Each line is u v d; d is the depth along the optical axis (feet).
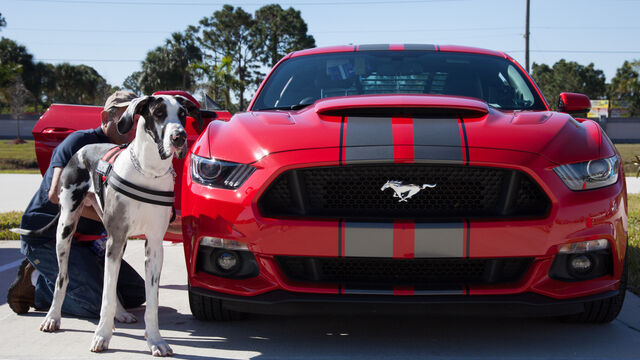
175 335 9.38
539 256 8.14
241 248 8.45
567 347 8.65
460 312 8.19
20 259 15.85
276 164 8.33
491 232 7.99
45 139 13.04
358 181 8.28
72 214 9.48
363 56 12.85
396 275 8.38
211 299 9.53
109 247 8.42
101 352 8.46
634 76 294.46
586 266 8.42
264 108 11.71
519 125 8.92
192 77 193.88
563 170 8.30
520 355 8.31
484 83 11.91
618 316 10.33
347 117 9.16
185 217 9.12
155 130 7.71
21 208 27.55
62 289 9.73
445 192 8.25
